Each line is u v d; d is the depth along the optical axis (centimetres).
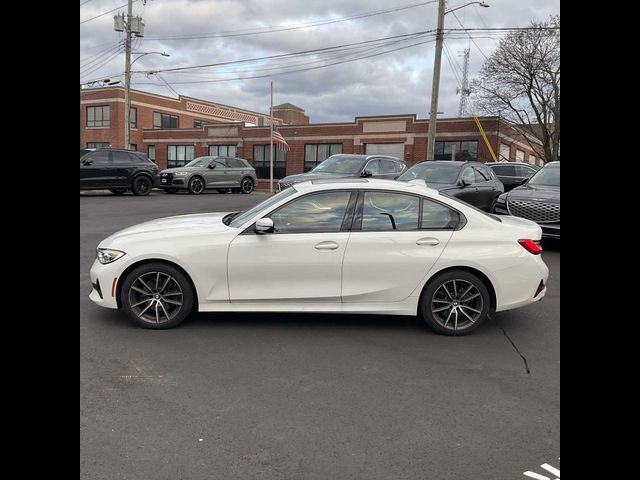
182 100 5278
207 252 498
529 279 516
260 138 4031
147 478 279
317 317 561
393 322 550
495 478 285
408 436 326
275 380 402
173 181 2145
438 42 2289
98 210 1426
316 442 317
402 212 516
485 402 372
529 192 977
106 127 4681
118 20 2970
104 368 415
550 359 453
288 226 509
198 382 396
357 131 3638
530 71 3216
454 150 3378
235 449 308
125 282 503
